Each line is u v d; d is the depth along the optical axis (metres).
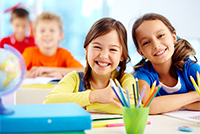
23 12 2.72
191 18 2.54
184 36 2.52
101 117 0.71
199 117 0.77
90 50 0.90
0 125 0.46
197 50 2.68
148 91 1.00
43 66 2.48
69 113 0.52
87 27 3.57
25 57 2.44
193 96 0.94
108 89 0.85
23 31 2.70
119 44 0.90
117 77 1.02
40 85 1.46
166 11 2.54
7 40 2.69
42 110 0.55
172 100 0.90
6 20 2.92
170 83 1.13
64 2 3.46
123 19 2.83
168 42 1.00
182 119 0.75
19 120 0.47
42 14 2.61
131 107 0.58
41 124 0.48
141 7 2.64
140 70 1.12
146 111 0.55
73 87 1.00
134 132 0.54
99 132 0.57
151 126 0.64
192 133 0.57
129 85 0.96
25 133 0.48
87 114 0.51
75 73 1.04
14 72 0.49
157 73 1.13
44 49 2.52
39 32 2.58
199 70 1.08
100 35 0.87
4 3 2.93
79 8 3.53
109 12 3.49
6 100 1.43
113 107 0.83
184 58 1.11
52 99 0.87
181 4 2.53
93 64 0.90
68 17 3.51
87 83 1.01
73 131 0.50
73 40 3.56
